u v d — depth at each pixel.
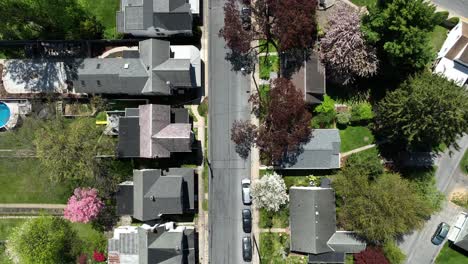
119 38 60.50
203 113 60.91
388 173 58.75
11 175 61.03
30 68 59.72
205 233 61.00
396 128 54.62
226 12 56.38
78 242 60.81
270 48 60.97
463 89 52.50
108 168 59.81
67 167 54.31
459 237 59.06
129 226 60.06
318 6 60.28
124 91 57.62
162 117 57.00
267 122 56.97
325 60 57.81
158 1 55.66
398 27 50.47
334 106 60.59
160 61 56.53
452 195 60.66
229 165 60.88
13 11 54.22
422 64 53.19
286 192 60.47
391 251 57.47
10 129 60.50
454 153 60.72
